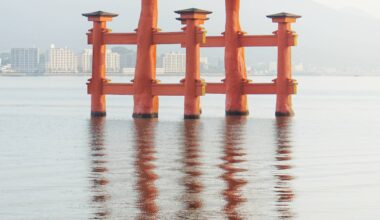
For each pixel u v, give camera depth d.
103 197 30.06
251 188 31.77
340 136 51.56
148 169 36.28
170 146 44.84
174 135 50.84
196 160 39.22
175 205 28.77
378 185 32.50
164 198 29.89
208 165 37.56
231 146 45.00
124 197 30.05
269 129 55.50
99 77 65.00
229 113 66.69
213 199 29.73
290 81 65.94
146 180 33.44
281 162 38.78
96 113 66.12
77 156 40.69
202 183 32.78
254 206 28.62
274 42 65.06
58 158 39.97
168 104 98.19
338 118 69.12
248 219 26.86
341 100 112.81
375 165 38.00
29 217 27.16
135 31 63.25
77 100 107.25
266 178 34.03
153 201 29.39
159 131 53.56
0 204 28.92
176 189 31.55
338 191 31.23
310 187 32.03
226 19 65.38
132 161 38.78
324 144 46.62
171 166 37.19
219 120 62.84
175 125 58.12
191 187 31.94
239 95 66.38
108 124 59.34
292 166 37.50
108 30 64.38
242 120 63.00
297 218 27.02
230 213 27.62
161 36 62.59
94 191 31.14
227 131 53.72
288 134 52.19
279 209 28.20
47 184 32.56
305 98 120.94
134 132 52.84
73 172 35.47
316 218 27.02
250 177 34.25
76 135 51.09
